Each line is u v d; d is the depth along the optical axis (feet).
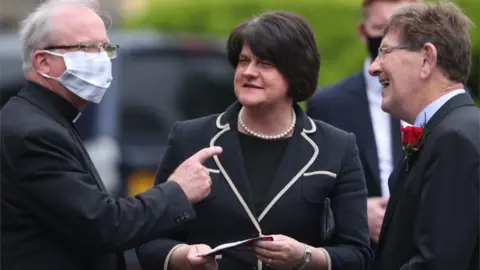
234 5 50.57
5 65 32.65
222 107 33.19
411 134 17.13
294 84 18.93
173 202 17.30
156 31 50.80
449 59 17.35
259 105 18.83
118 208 16.90
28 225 16.74
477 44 50.75
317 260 18.35
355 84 23.22
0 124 16.96
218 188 18.92
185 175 17.60
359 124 22.93
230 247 17.69
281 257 17.94
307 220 18.86
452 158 16.42
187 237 19.13
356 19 49.42
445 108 17.20
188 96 32.94
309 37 18.95
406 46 17.54
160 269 18.72
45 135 16.71
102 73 17.78
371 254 19.13
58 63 17.53
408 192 17.03
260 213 18.81
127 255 31.17
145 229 17.02
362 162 22.81
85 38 17.65
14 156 16.65
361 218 19.16
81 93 17.66
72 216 16.60
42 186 16.58
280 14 18.95
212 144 19.24
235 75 19.06
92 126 31.55
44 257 16.80
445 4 17.67
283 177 18.93
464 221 16.21
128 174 31.58
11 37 33.53
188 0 51.24
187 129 19.54
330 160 19.13
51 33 17.53
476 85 51.75
